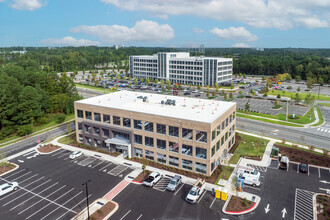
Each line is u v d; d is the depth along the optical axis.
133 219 36.94
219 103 63.91
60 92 103.38
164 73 182.00
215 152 51.31
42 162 56.28
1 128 76.81
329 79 178.50
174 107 59.69
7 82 76.50
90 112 63.34
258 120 87.38
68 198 42.47
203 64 162.50
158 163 54.34
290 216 37.34
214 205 40.12
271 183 46.44
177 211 38.72
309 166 52.94
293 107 106.50
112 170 51.97
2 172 51.81
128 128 57.59
